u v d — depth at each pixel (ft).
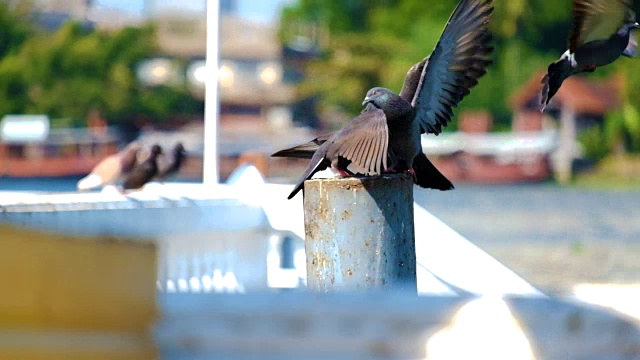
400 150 28.89
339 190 26.53
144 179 52.01
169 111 262.06
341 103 263.08
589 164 249.75
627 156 248.32
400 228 26.76
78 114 252.42
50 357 12.49
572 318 13.03
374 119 27.50
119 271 12.98
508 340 12.84
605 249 100.63
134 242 13.10
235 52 308.81
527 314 12.96
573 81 253.24
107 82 253.65
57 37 249.96
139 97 257.75
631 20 31.55
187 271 41.19
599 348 13.15
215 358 13.20
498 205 168.25
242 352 13.14
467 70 30.17
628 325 13.26
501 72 257.14
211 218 41.04
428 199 182.29
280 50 305.53
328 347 13.00
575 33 31.78
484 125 255.70
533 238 114.11
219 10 51.52
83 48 250.37
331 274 26.76
